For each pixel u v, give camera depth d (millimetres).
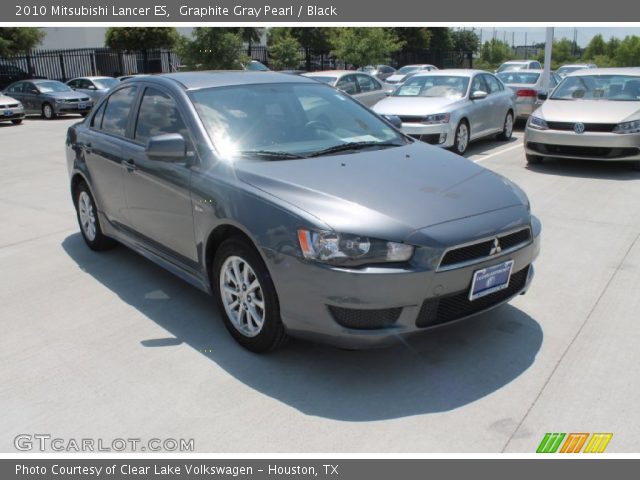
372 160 3934
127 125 4777
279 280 3264
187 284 4797
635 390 3221
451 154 4293
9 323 4164
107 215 5133
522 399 3160
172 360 3611
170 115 4285
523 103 14000
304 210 3221
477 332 3871
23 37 28562
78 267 5230
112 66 32094
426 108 9844
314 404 3154
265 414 3080
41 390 3334
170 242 4242
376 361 3555
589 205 6887
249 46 32000
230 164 3732
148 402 3201
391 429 2945
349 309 3113
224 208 3562
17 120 19000
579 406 3092
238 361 3582
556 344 3711
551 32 15992
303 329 3271
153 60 32969
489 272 3334
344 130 4461
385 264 3082
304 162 3811
